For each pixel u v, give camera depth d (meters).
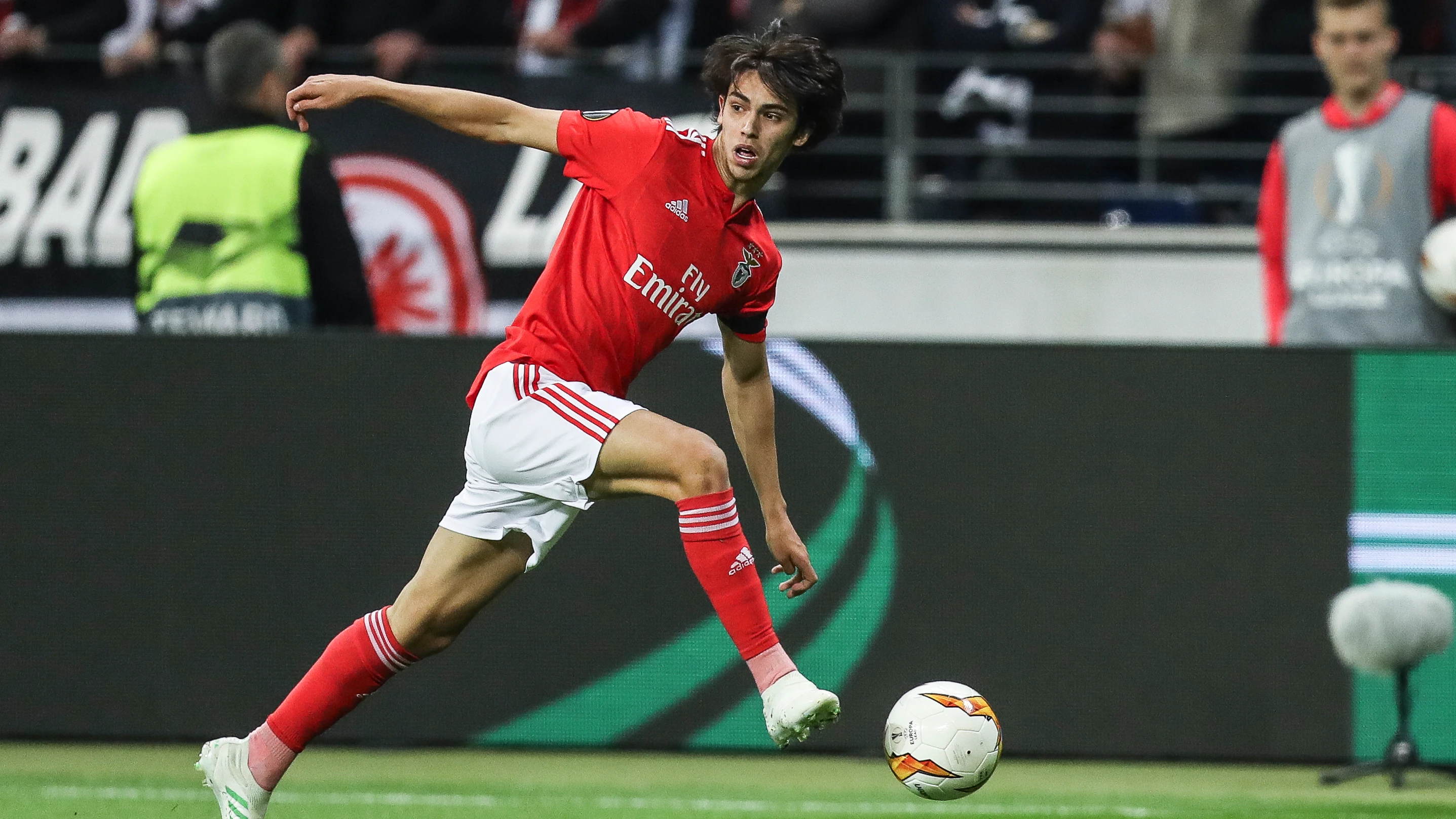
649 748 19.08
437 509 18.98
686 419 18.80
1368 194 21.38
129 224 27.42
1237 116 28.98
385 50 27.47
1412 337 21.39
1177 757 18.62
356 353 19.05
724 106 12.50
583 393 12.47
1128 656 18.72
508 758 19.22
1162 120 28.97
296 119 12.59
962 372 18.80
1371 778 18.48
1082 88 29.12
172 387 19.11
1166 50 28.97
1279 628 18.59
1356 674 18.55
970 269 28.91
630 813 16.06
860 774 18.47
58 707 19.16
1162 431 18.69
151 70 27.83
